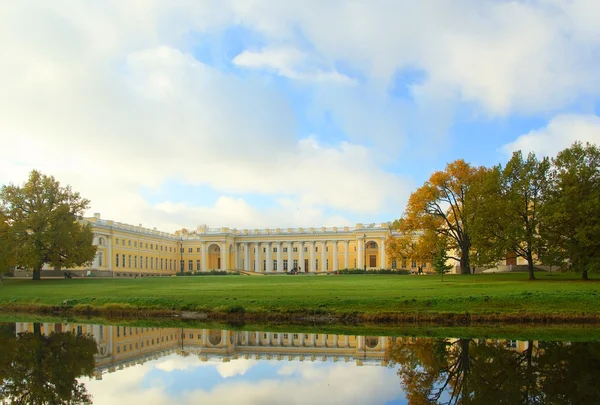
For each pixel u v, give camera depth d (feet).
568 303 95.66
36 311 122.72
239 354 66.95
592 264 128.57
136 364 61.67
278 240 431.84
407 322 93.86
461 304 97.96
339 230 419.33
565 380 50.88
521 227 139.95
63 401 45.50
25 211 201.98
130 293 130.41
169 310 111.75
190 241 433.89
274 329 88.53
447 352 65.62
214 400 44.55
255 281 181.47
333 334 81.97
